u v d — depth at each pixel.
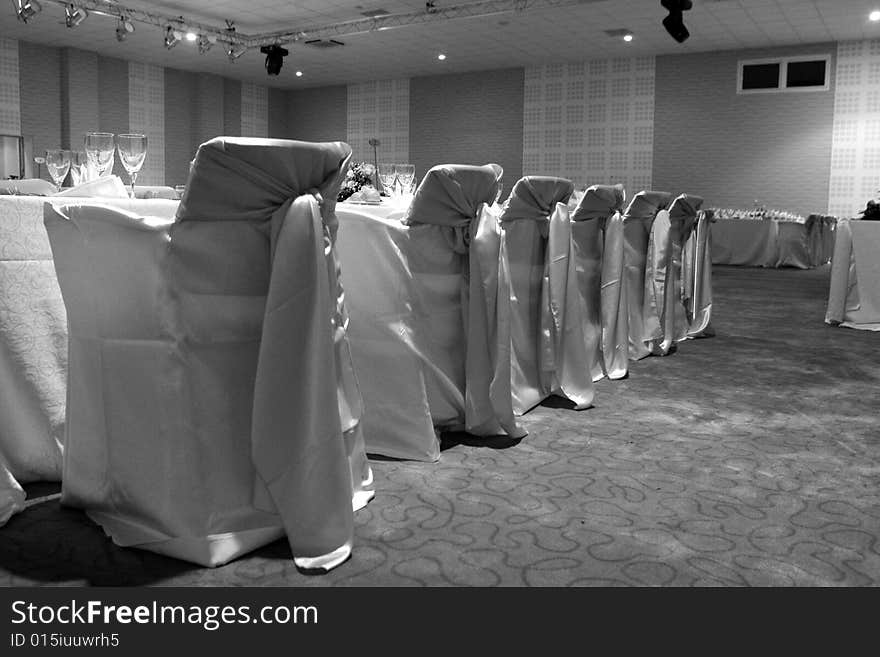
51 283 1.93
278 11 11.18
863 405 2.91
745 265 11.88
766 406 2.87
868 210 5.66
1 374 1.86
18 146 11.40
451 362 2.43
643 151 13.91
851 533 1.68
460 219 2.31
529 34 12.15
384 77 15.80
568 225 2.83
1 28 11.98
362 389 2.23
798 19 11.11
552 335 2.84
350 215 2.21
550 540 1.62
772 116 12.91
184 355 1.47
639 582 1.44
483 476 2.03
